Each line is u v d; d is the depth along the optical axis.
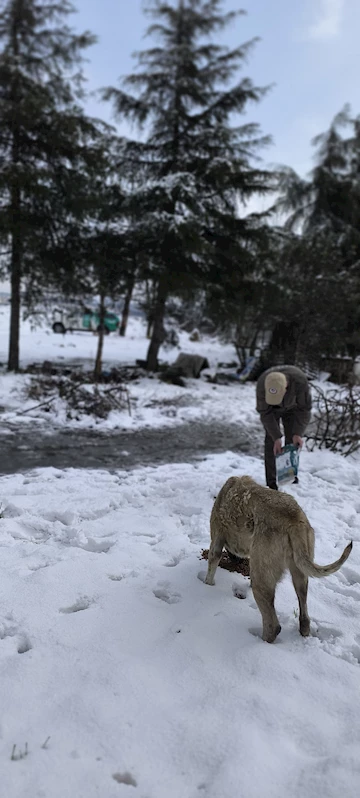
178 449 8.87
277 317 19.84
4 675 2.57
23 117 12.79
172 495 5.94
